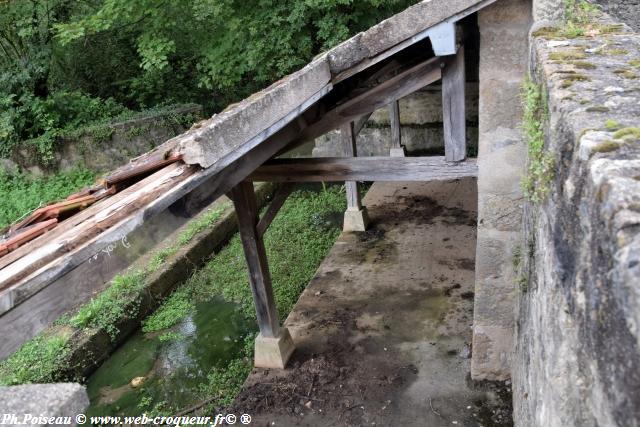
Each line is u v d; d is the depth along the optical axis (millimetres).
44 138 10656
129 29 11094
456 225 7695
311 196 10102
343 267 6867
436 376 4594
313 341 5352
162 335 6422
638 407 831
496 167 3729
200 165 2510
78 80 12484
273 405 4504
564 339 1407
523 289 3021
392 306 5820
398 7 8625
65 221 2152
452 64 3789
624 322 887
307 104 3281
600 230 1046
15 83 10664
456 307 5641
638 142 1190
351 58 3441
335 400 4473
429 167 4094
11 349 1660
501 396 4211
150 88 12602
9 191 10492
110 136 10828
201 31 9602
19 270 1719
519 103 3545
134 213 2111
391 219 8195
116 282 6902
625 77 1756
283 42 8352
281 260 7629
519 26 3385
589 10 3006
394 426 4113
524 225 3236
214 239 8586
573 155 1354
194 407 5020
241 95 13336
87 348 5922
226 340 6188
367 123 10688
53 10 10969
